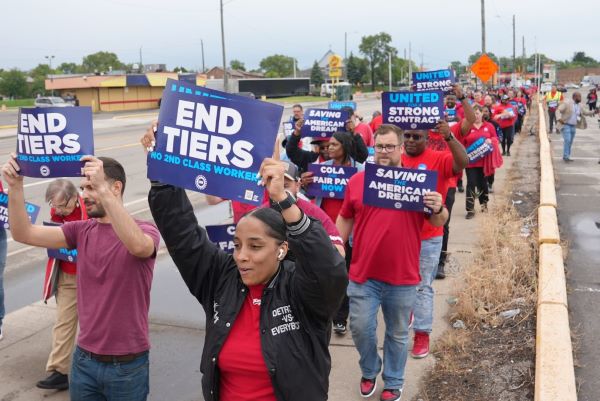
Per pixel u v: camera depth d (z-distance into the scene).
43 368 5.59
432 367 5.30
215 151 2.93
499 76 81.88
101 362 3.72
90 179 3.36
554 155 20.52
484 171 10.90
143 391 3.84
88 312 3.74
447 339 5.70
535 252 8.27
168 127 2.96
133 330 3.72
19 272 8.61
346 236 4.85
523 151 21.56
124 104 69.31
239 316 2.84
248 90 71.06
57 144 3.78
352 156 6.41
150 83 70.38
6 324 6.64
